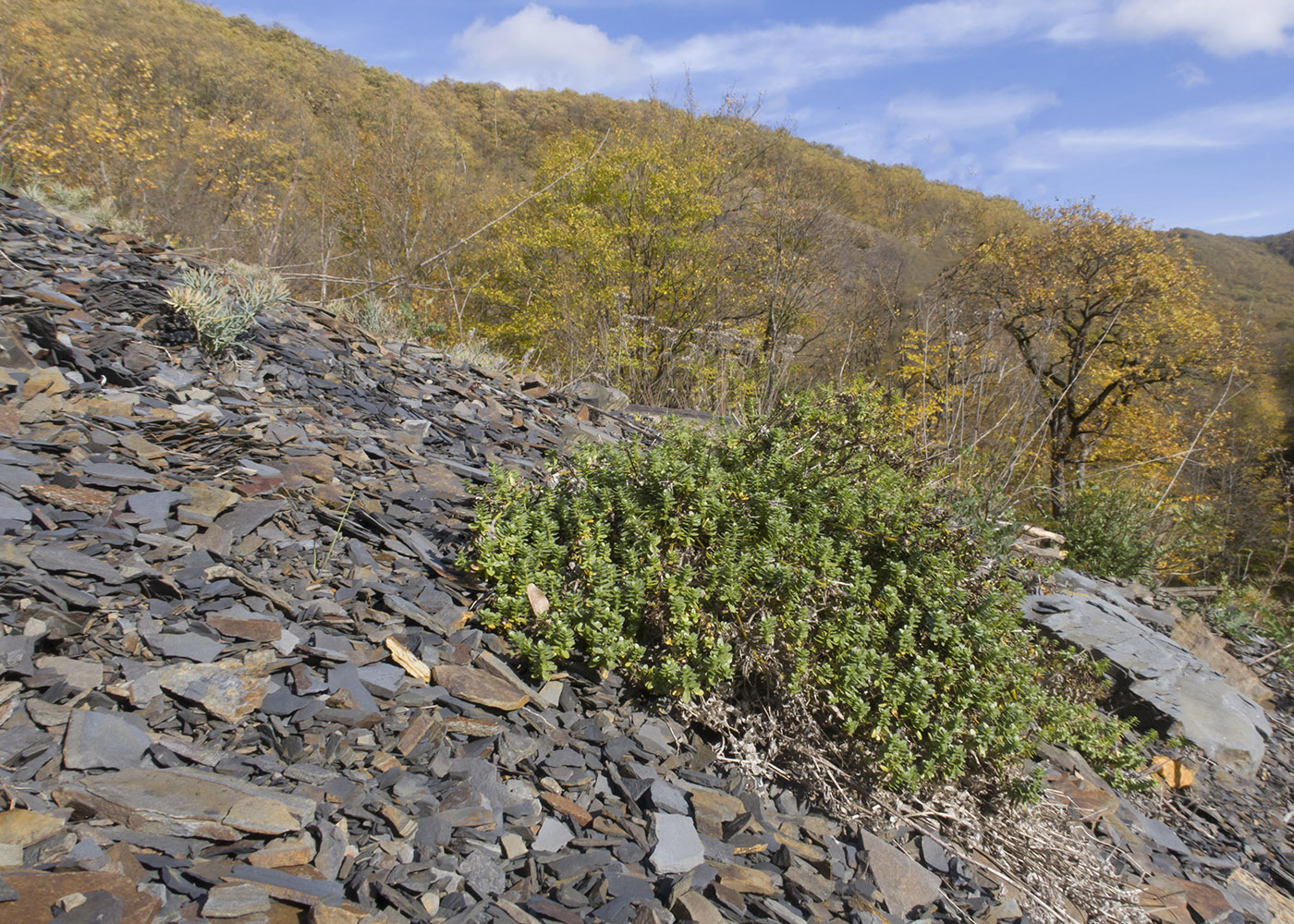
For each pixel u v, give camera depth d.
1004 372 6.35
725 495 3.03
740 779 2.41
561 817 2.05
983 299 17.84
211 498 2.95
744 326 15.36
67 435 3.08
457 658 2.52
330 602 2.60
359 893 1.61
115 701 1.95
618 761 2.32
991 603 3.02
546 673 2.53
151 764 1.80
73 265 4.79
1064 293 17.89
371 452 3.99
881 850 2.27
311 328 5.62
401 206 13.19
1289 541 8.10
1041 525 6.75
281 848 1.66
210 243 10.32
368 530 3.16
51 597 2.15
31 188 6.74
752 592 2.73
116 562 2.44
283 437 3.78
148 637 2.18
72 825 1.57
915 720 2.52
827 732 2.69
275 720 2.05
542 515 3.03
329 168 13.38
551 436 5.21
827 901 2.03
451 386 5.50
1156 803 3.27
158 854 1.57
